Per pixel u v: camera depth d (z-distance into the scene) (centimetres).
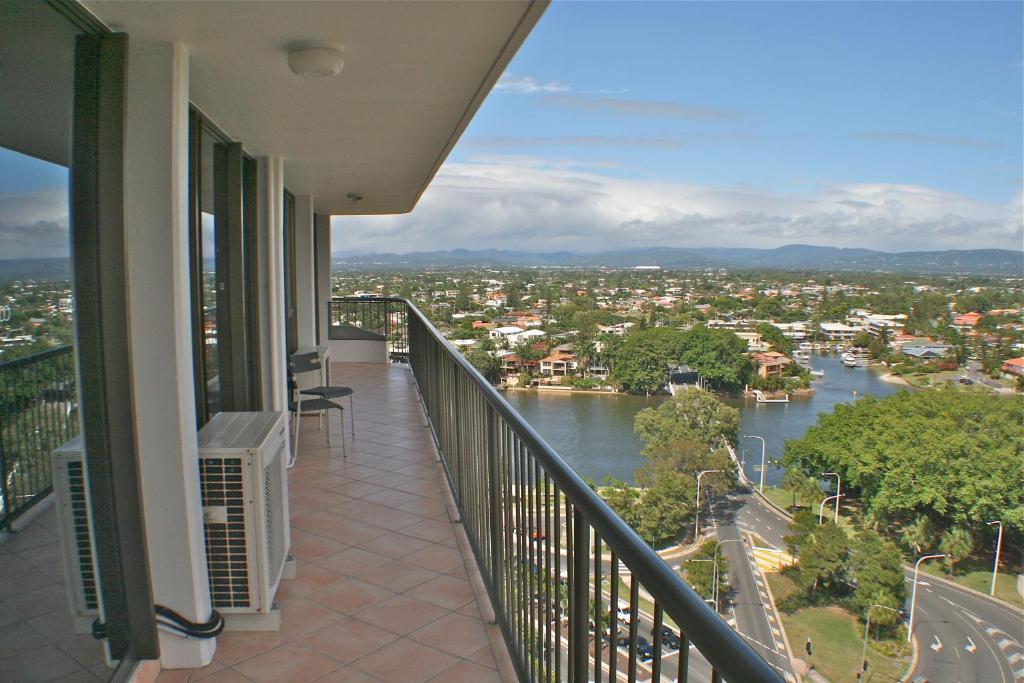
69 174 205
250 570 268
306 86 308
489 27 236
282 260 506
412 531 379
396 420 663
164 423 232
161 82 227
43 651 183
